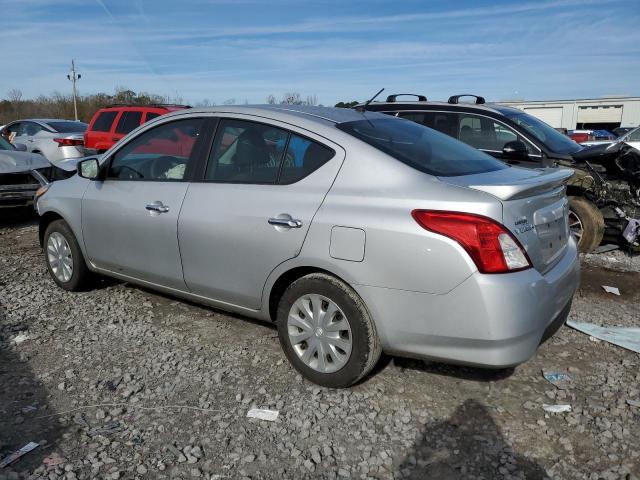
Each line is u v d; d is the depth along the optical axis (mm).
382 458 2855
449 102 7840
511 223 2969
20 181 8344
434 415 3223
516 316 2914
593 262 6500
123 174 4594
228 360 3879
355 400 3363
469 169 3539
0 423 3129
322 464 2814
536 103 51844
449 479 2703
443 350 3076
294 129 3664
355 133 3551
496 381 3592
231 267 3779
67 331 4367
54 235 5199
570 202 6816
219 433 3057
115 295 5145
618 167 6809
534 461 2828
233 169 3887
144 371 3730
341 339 3361
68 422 3152
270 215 3527
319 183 3443
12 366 3799
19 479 2670
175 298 5062
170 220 4062
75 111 42062
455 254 2924
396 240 3057
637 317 4727
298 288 3480
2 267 6156
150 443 2971
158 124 4438
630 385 3549
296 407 3293
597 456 2861
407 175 3221
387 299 3131
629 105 49062
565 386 3529
